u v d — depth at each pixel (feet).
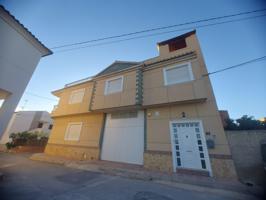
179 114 24.03
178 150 22.25
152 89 27.55
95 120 34.81
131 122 29.50
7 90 15.81
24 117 84.38
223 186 15.06
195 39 28.91
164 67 28.48
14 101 16.51
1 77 15.31
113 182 17.11
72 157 33.35
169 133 23.66
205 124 21.40
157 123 25.52
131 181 17.65
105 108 30.48
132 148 27.22
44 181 16.96
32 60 18.95
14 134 57.11
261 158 18.43
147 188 15.15
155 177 18.38
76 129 37.09
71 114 38.29
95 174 20.86
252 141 19.57
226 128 25.46
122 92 29.78
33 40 18.85
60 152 36.22
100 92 33.37
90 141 32.91
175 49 32.55
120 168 22.33
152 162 23.03
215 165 18.90
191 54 26.05
